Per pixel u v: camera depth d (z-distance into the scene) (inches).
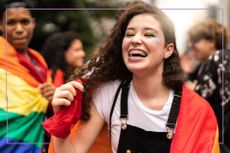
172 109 72.3
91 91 73.8
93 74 74.9
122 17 73.5
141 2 73.2
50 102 110.7
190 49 151.8
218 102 114.5
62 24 290.7
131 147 72.3
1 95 104.7
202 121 71.1
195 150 69.4
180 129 70.7
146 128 72.1
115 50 75.3
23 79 108.0
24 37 112.6
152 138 71.7
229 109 113.6
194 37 137.2
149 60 69.4
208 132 71.1
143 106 72.3
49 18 284.2
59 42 136.6
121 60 75.2
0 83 105.1
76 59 136.3
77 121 70.7
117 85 74.8
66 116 66.5
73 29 295.6
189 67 158.2
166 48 72.3
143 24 69.6
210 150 69.5
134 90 73.6
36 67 119.4
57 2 289.0
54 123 66.3
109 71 75.0
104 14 346.9
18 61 109.7
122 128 72.9
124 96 73.6
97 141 76.5
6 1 111.0
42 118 109.8
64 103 65.9
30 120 107.0
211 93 115.1
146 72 70.3
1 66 106.3
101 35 320.2
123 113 73.0
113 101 74.0
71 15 293.6
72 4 296.7
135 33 70.1
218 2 332.8
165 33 71.0
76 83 67.1
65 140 68.7
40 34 273.6
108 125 74.7
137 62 69.5
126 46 70.3
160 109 72.3
